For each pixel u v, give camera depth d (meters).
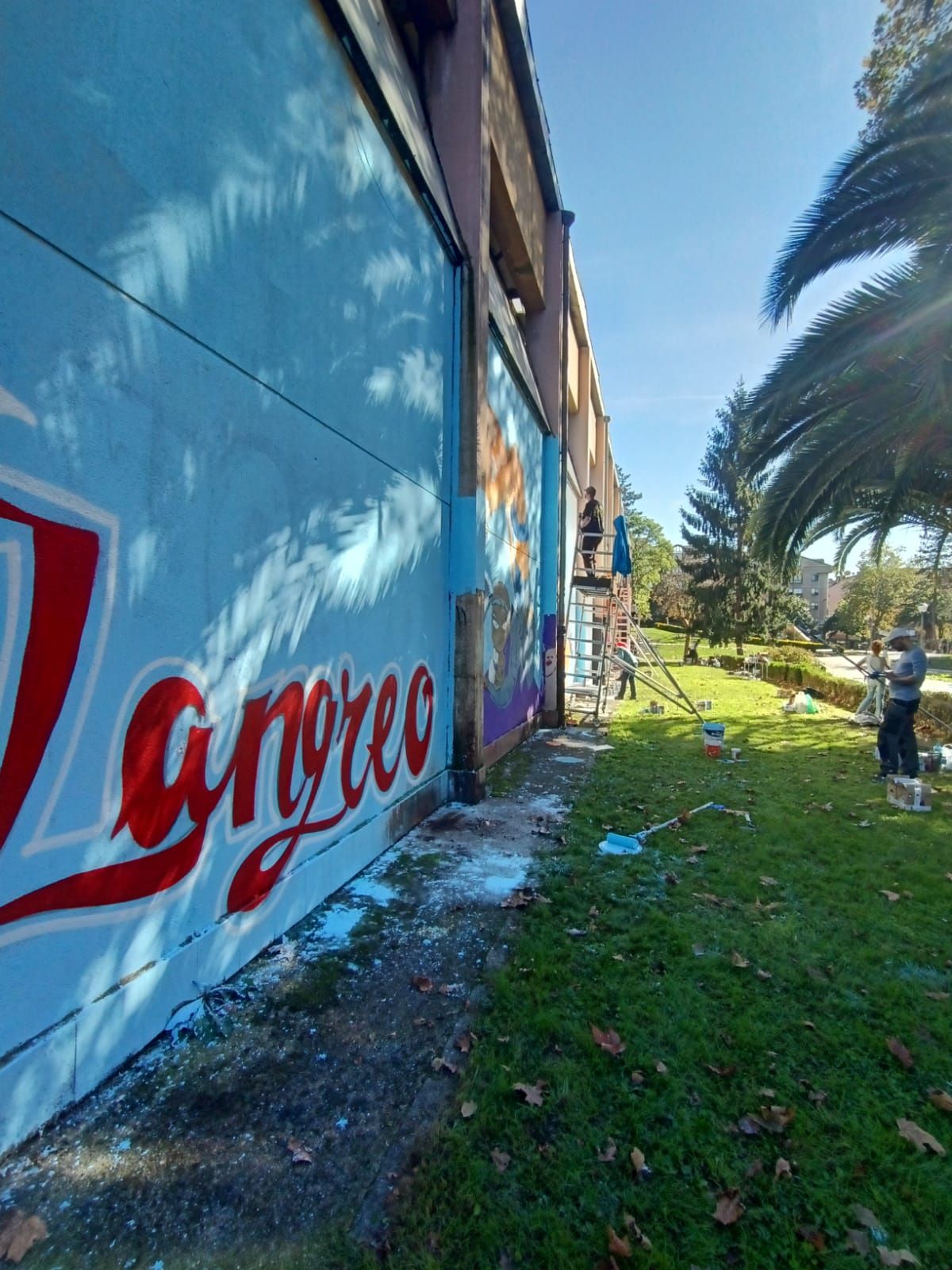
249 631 3.14
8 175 1.87
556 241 11.46
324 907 3.85
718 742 8.54
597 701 12.00
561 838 5.15
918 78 7.01
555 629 11.27
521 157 9.05
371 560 4.53
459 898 4.01
